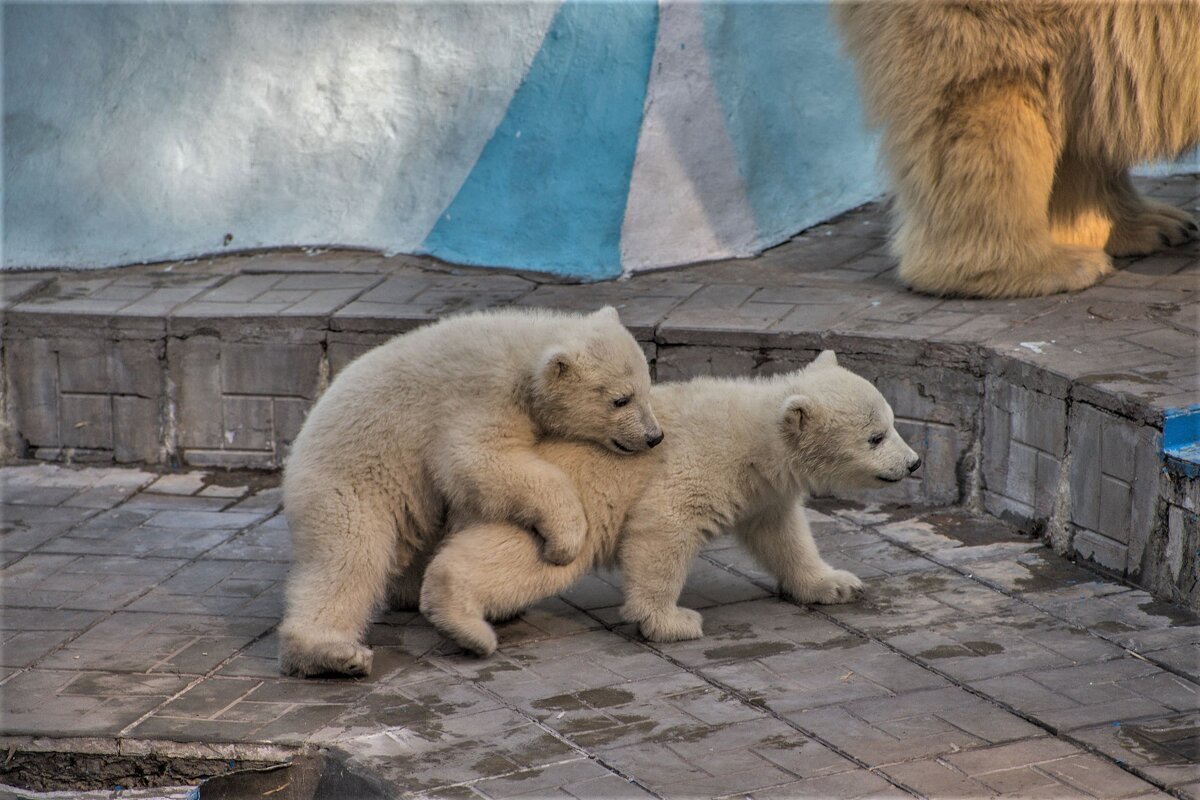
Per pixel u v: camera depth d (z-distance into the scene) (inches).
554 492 330.6
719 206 569.3
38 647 357.7
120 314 500.4
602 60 583.8
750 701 315.3
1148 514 370.3
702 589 390.0
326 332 487.2
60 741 307.6
